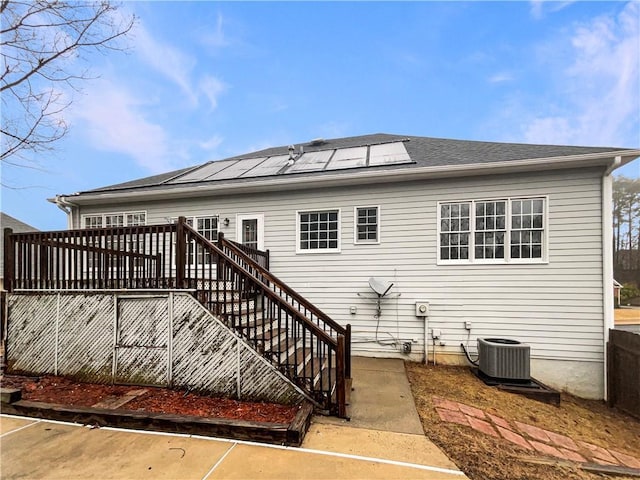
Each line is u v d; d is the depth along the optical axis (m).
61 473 2.60
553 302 6.18
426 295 6.78
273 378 4.05
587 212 6.07
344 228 7.29
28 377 5.00
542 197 6.29
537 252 6.32
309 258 7.45
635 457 3.78
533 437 3.76
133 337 4.65
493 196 6.52
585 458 3.42
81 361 4.84
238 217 7.93
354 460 2.83
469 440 3.31
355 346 7.05
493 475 2.69
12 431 3.34
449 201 6.75
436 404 4.31
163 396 4.18
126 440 3.14
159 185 8.86
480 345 5.93
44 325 5.08
